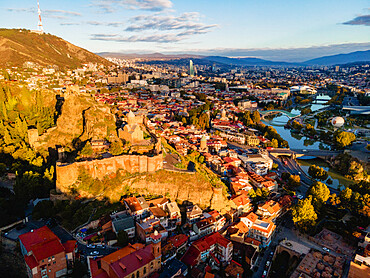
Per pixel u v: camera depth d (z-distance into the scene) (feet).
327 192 643.86
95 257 412.57
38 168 606.14
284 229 579.89
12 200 502.79
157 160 586.86
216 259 459.73
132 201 516.32
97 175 544.62
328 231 565.53
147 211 507.71
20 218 483.51
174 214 523.29
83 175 531.50
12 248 431.02
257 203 640.17
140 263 379.14
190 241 495.41
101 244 444.96
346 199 631.56
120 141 629.10
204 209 579.48
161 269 415.64
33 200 545.03
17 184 527.40
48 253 371.35
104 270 379.14
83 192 520.01
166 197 577.02
